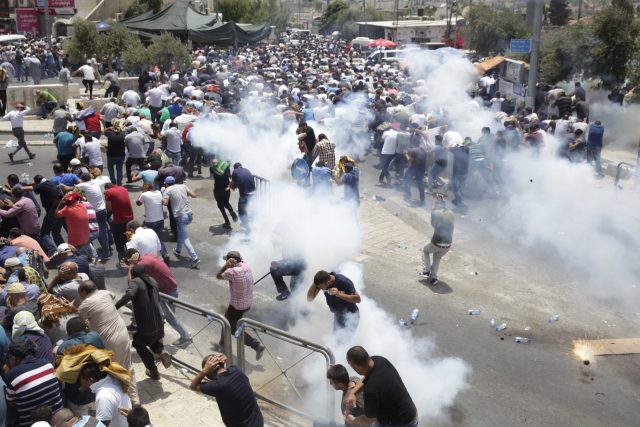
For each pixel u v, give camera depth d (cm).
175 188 1125
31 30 5416
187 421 693
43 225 1125
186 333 835
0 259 891
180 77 2425
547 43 2566
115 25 3077
